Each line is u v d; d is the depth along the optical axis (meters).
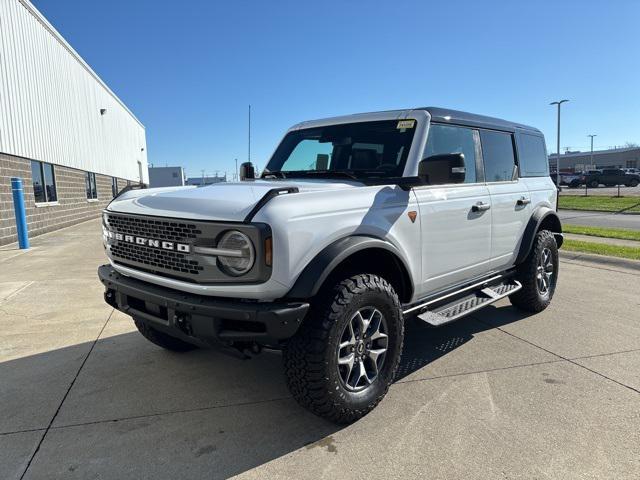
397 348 3.29
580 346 4.39
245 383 3.72
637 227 14.44
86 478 2.57
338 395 2.89
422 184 3.46
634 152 96.50
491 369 3.90
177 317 2.89
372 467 2.62
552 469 2.58
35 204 14.65
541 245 5.21
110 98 27.70
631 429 2.96
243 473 2.59
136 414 3.24
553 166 98.81
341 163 4.10
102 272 3.67
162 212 3.04
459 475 2.54
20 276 7.80
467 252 4.15
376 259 3.38
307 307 2.71
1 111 12.48
